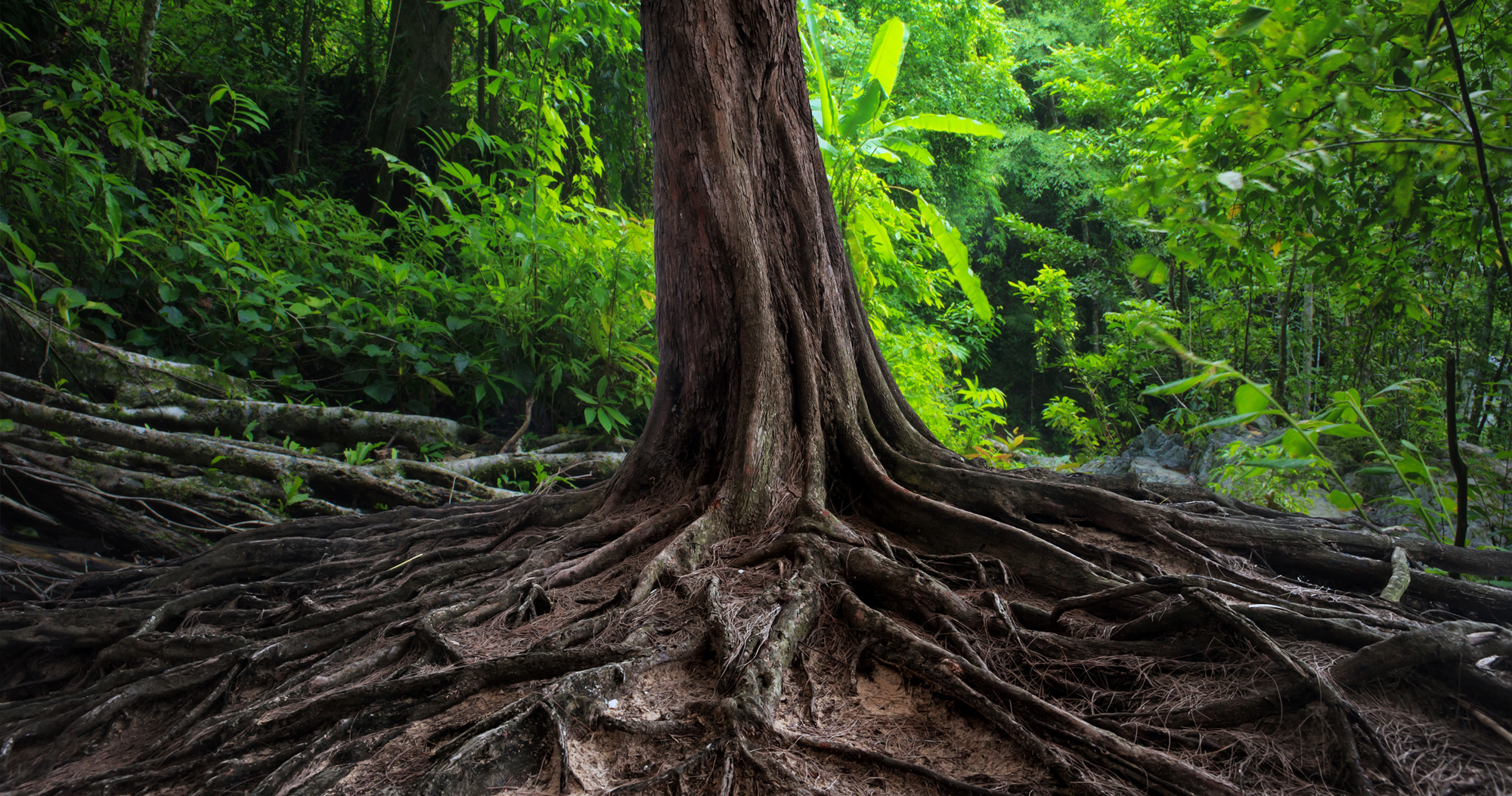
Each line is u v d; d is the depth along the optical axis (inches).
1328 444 267.4
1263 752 76.7
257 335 255.9
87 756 94.6
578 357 284.0
